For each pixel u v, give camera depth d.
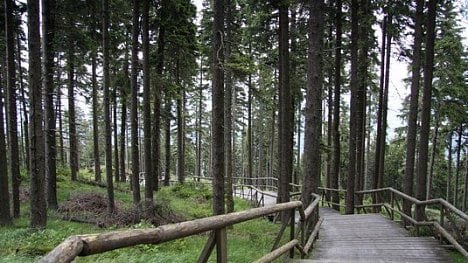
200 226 3.21
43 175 10.52
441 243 8.57
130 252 7.07
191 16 21.53
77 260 6.20
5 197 11.67
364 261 6.99
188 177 43.41
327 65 18.98
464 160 36.78
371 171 39.28
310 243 7.95
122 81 18.33
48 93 14.39
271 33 16.05
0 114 11.59
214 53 11.19
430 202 9.21
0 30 15.41
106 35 13.62
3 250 7.79
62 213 13.41
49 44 14.40
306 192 11.59
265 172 52.59
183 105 31.86
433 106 20.66
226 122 16.75
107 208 13.59
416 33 13.45
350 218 12.77
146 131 15.38
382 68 19.16
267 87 20.92
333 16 17.44
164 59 21.39
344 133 33.03
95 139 24.36
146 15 15.45
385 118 19.80
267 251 8.62
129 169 40.91
